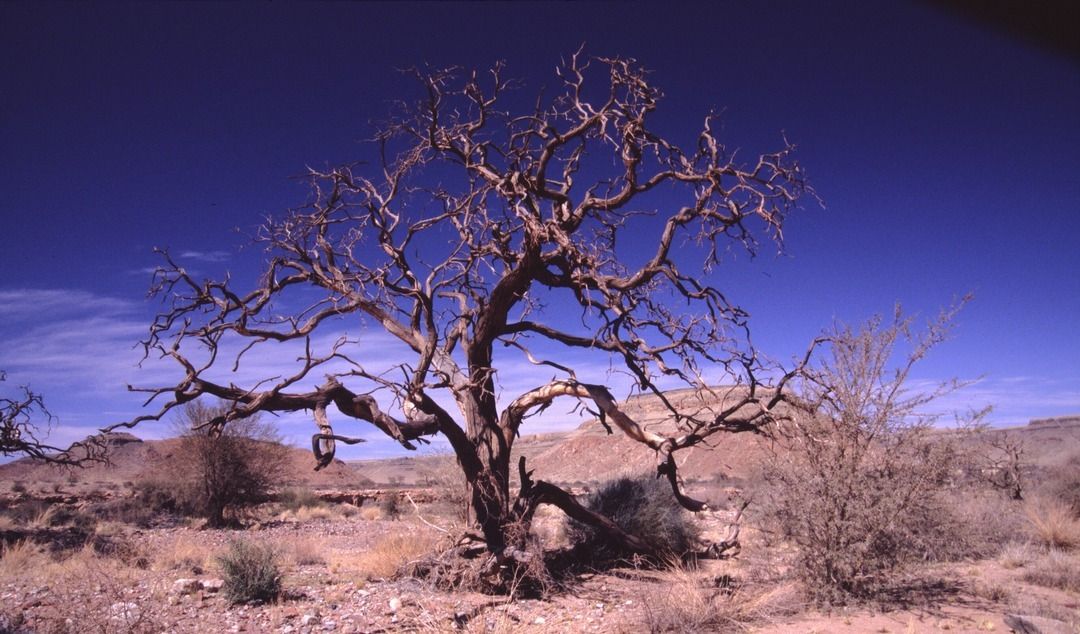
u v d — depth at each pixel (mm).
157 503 29719
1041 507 16141
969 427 9203
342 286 13508
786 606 9000
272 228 14016
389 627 9094
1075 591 9789
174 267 12375
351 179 14055
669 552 14281
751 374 11211
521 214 11992
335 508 37219
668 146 12500
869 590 9125
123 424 10984
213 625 9102
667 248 12430
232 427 29000
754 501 10422
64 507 30656
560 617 9812
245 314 12555
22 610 9133
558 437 83500
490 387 13727
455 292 15062
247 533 24375
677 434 12773
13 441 18156
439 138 13469
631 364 12211
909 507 9188
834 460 9523
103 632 7910
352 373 11297
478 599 10891
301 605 10375
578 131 12242
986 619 8227
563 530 16203
